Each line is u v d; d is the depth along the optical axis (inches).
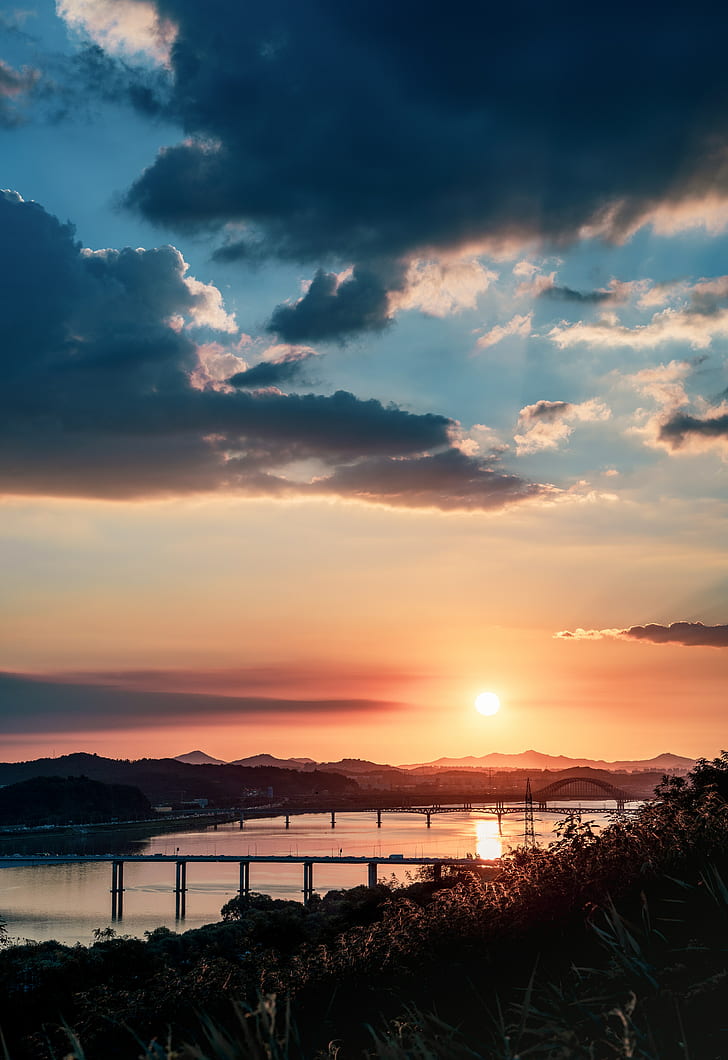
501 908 669.3
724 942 399.5
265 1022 217.0
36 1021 1705.2
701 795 681.6
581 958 522.3
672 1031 308.5
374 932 844.6
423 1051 235.3
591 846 660.7
